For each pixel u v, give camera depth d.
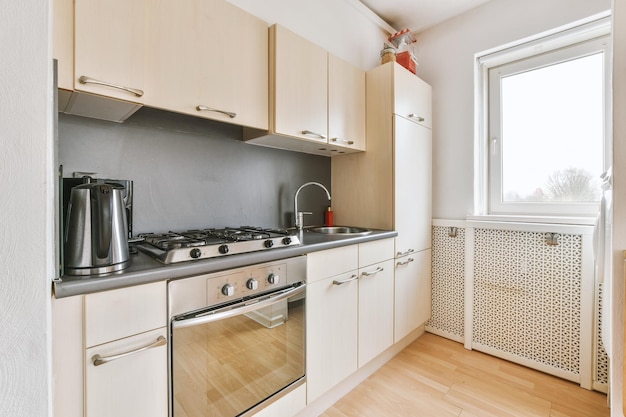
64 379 0.75
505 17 2.04
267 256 1.17
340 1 2.14
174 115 1.48
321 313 1.42
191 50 1.19
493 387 1.70
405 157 2.01
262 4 1.70
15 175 0.40
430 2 2.15
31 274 0.41
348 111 1.91
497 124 2.18
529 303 1.90
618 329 0.91
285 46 1.52
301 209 2.11
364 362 1.67
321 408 1.51
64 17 0.90
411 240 2.07
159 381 0.91
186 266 0.95
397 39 2.30
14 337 0.40
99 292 0.79
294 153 2.05
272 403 1.22
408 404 1.56
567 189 1.90
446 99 2.32
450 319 2.28
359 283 1.63
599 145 1.79
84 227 0.83
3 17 0.39
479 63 2.22
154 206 1.41
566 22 1.80
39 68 0.41
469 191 2.20
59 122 1.16
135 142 1.35
